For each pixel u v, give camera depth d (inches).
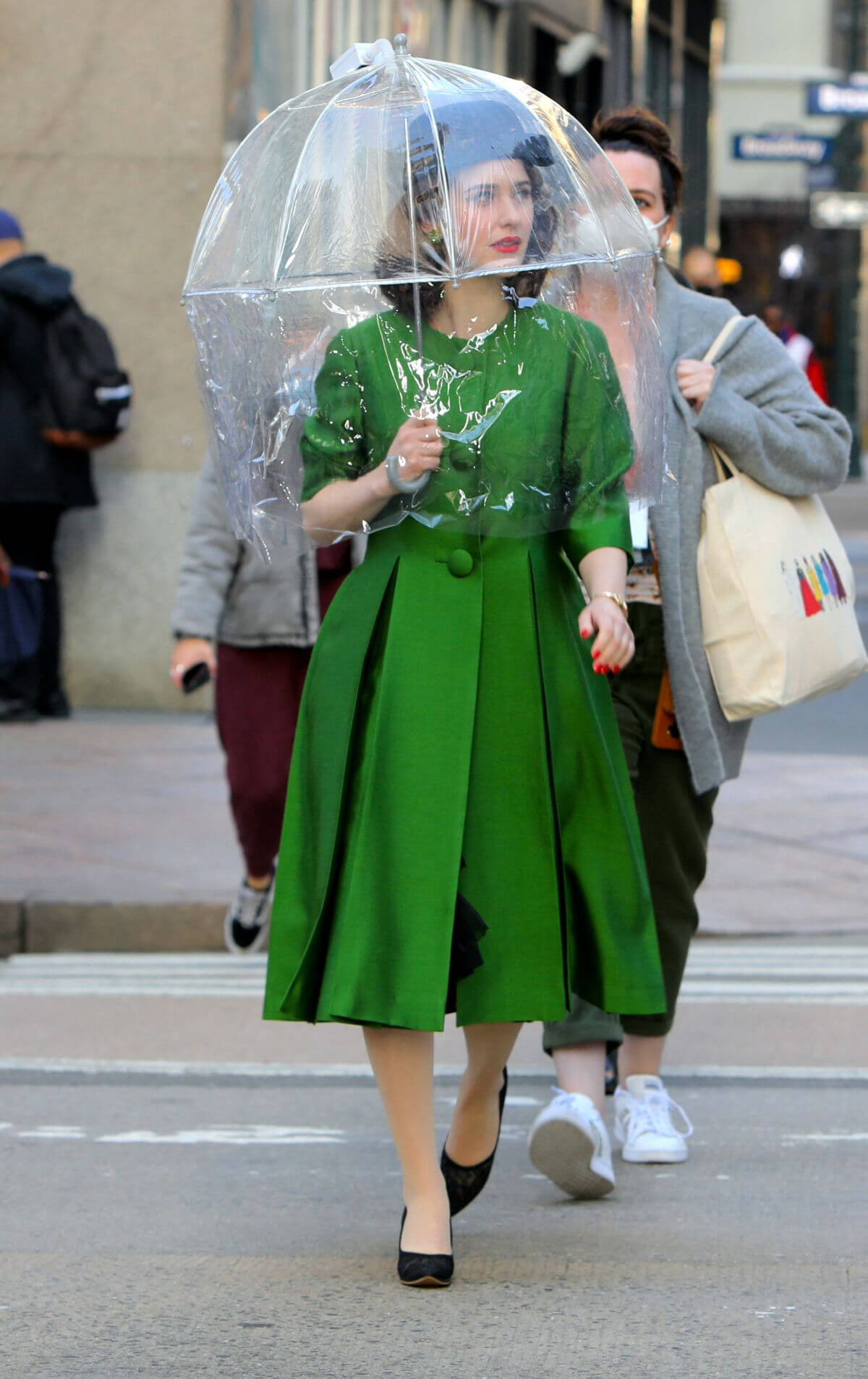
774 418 492.4
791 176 4360.2
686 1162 519.2
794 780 1114.7
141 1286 422.6
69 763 1099.9
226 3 1240.8
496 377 397.4
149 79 1250.0
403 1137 415.2
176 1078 608.1
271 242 410.0
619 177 424.5
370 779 399.2
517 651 405.4
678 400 489.1
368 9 1444.4
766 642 483.5
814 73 4350.4
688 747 486.6
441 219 390.3
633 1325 397.1
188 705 1282.0
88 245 1259.8
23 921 810.8
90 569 1274.6
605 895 412.8
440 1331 394.3
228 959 788.0
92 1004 706.2
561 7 1870.1
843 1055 633.6
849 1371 373.1
